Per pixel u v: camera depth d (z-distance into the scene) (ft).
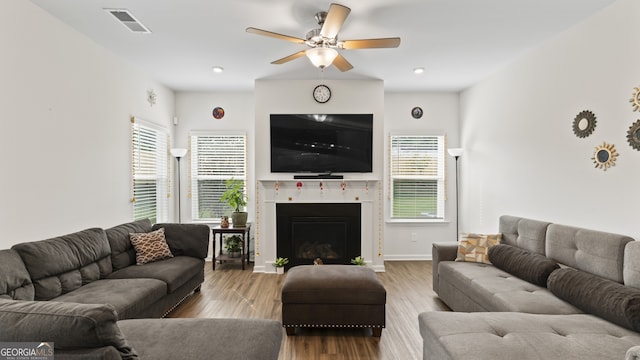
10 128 7.77
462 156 16.51
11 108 7.79
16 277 6.74
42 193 8.66
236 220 15.43
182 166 16.76
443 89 16.42
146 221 12.48
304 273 9.46
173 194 16.53
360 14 8.85
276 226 14.90
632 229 7.80
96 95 10.77
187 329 5.80
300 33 10.03
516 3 8.29
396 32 9.96
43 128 8.68
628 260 6.88
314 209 14.90
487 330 5.87
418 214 17.06
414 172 17.03
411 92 16.83
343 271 9.66
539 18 9.05
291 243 14.93
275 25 9.50
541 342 5.39
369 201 14.89
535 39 10.45
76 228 9.90
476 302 8.65
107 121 11.35
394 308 10.71
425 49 11.32
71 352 3.76
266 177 15.06
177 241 12.05
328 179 14.75
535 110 11.16
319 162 15.02
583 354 5.07
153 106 14.57
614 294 6.32
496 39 10.48
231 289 12.47
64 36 9.36
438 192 17.02
